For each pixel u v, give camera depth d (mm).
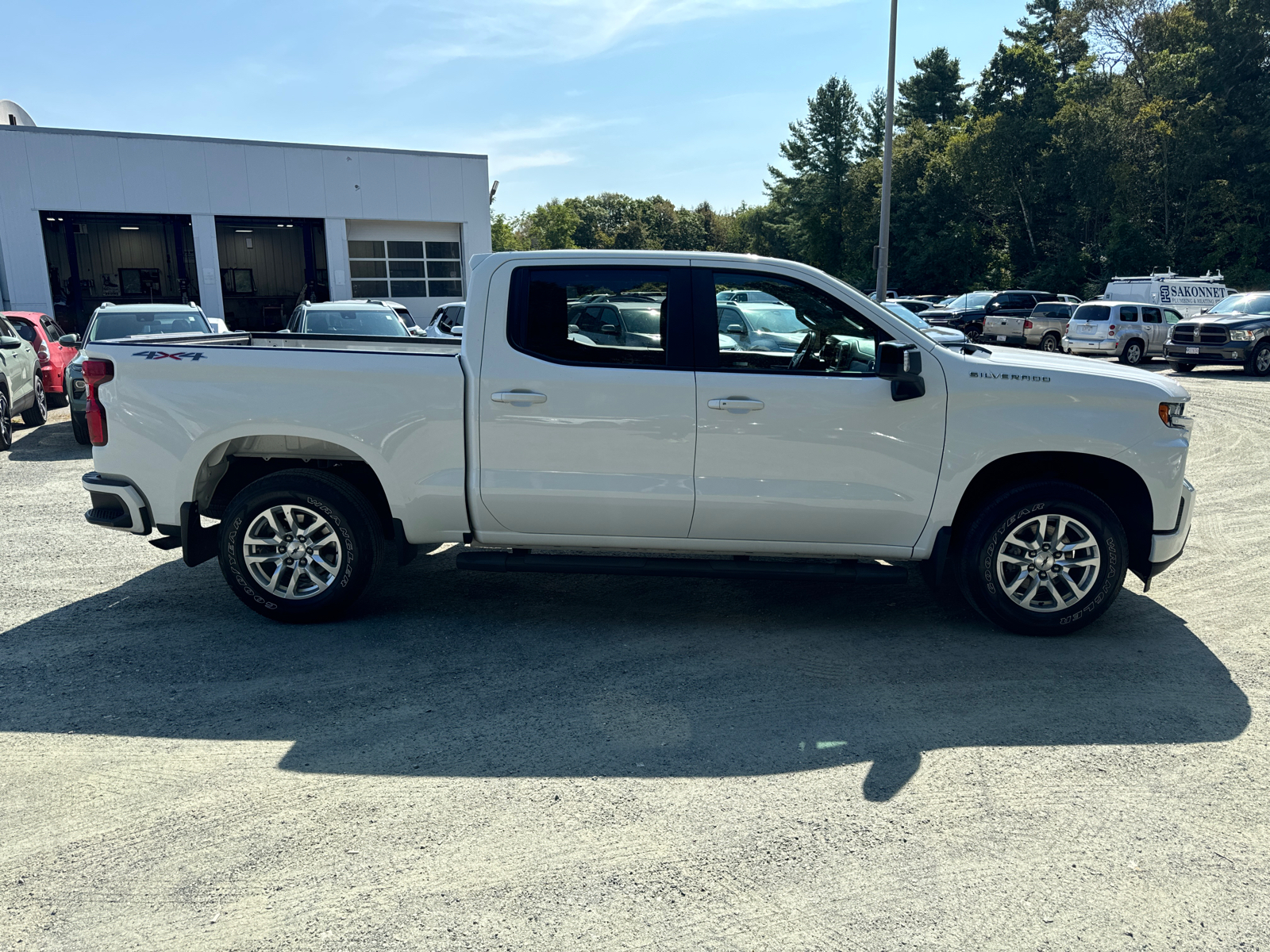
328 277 28125
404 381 4625
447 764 3439
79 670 4328
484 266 4625
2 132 23078
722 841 2934
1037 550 4664
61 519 7512
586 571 4738
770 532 4660
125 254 31875
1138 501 4730
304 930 2496
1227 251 47000
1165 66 50000
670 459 4574
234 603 5328
